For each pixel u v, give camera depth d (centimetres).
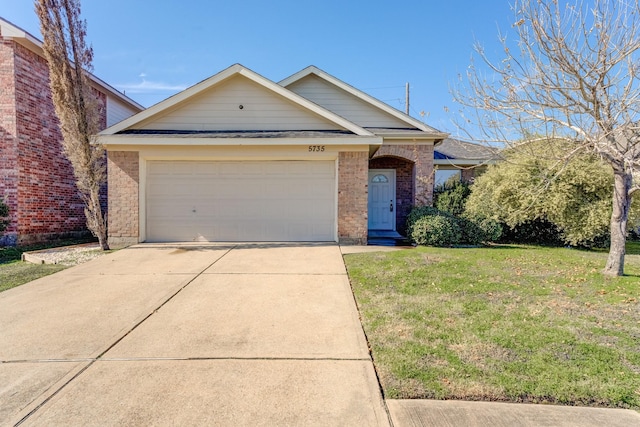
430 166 1223
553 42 516
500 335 360
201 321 412
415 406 249
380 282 564
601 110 530
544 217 1035
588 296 495
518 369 294
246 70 941
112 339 364
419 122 1236
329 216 973
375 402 255
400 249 878
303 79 1287
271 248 870
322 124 977
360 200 943
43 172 1047
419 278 587
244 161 959
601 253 898
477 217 1003
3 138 954
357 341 355
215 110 967
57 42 802
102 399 260
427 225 934
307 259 743
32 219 1010
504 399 257
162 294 514
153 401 257
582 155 678
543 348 331
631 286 542
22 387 276
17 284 568
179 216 956
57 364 312
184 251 833
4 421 236
